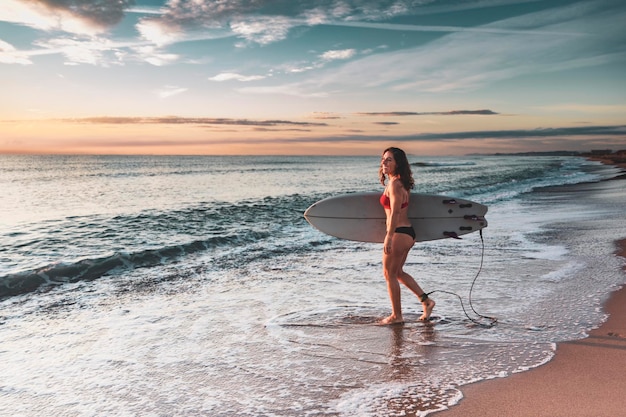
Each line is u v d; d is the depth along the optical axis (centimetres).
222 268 803
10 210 1778
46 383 366
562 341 422
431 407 308
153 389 352
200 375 375
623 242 913
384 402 318
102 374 381
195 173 5384
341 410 309
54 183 3556
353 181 3772
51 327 507
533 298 564
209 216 1524
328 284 677
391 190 475
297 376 368
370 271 762
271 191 2698
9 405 330
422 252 878
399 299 488
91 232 1220
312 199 2141
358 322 500
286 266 811
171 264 839
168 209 1727
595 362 373
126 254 858
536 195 2209
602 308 514
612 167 5369
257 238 1122
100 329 496
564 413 293
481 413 297
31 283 697
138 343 452
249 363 397
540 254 835
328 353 415
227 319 522
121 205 1930
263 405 321
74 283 707
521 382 340
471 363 381
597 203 1711
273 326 495
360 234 568
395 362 389
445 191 2583
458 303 555
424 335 453
